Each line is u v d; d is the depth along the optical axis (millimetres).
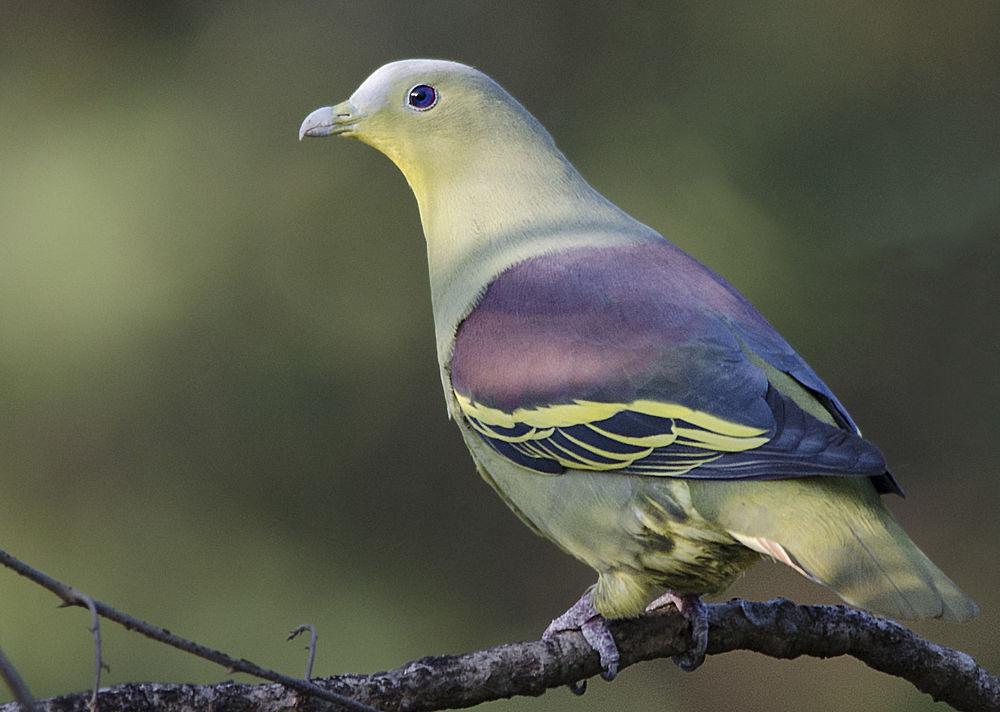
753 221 15320
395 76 9008
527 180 8805
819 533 7156
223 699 6609
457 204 8828
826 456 7152
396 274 15547
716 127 15758
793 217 15453
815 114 15852
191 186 15438
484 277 8555
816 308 15234
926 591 6902
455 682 7203
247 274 15305
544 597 15352
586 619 7859
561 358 7922
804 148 15672
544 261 8438
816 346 15266
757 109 15836
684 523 7504
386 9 16719
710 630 7980
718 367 7660
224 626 14539
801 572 7184
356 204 15656
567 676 7668
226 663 5824
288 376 15141
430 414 15430
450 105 8906
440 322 8680
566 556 15516
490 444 8102
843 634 8086
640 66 16062
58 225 14984
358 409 15273
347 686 6895
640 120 15844
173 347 14977
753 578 16047
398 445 15328
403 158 9047
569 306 8109
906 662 8133
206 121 15727
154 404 14938
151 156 15422
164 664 14094
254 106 15906
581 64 16203
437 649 14859
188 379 15000
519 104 9047
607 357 7828
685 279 8195
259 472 15039
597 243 8492
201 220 15359
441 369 8555
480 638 15016
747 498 7312
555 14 16344
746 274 15109
